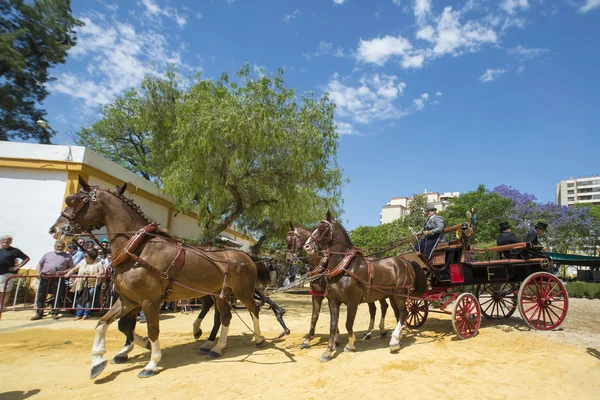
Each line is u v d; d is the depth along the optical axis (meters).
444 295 8.49
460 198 40.47
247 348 7.34
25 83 25.02
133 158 28.80
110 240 5.96
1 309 8.88
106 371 5.73
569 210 40.28
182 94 15.11
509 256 9.49
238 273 7.00
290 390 4.97
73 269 10.23
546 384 5.30
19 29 23.61
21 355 6.41
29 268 12.77
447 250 8.59
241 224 20.41
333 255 7.12
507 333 8.38
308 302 16.84
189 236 22.77
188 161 12.83
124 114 27.89
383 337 8.52
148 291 5.76
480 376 5.58
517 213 39.12
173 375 5.57
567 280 34.16
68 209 5.83
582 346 7.25
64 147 13.43
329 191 16.36
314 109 14.89
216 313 7.32
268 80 14.37
